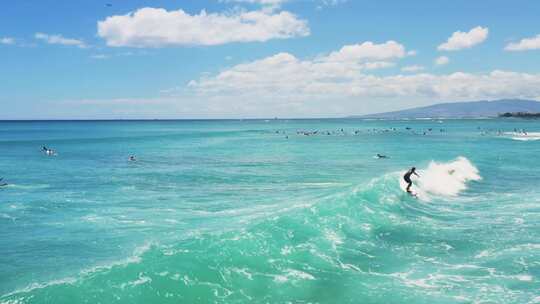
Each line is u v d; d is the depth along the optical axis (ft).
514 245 54.39
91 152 204.54
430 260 48.83
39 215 71.10
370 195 77.61
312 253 48.65
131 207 77.77
